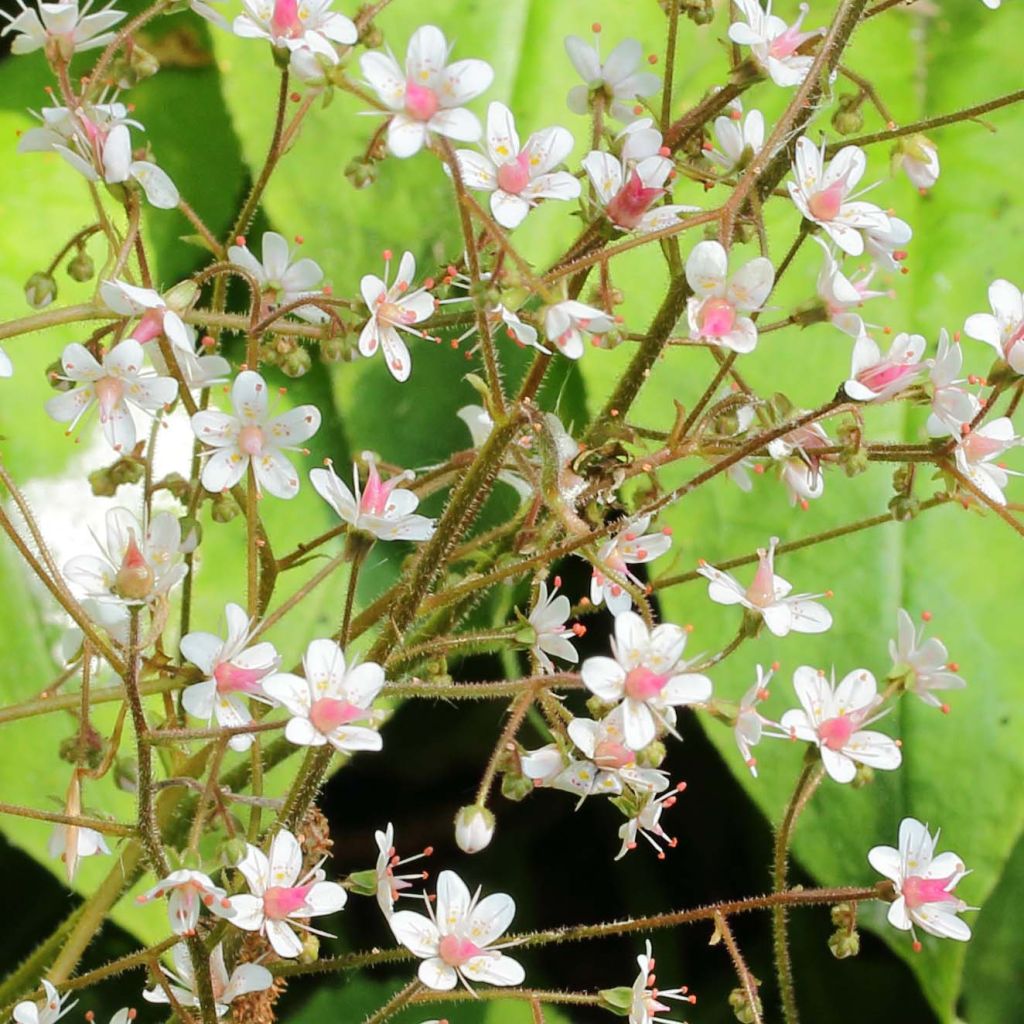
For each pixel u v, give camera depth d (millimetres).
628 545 398
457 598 392
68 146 388
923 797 426
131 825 375
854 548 434
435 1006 428
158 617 379
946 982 418
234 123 433
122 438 382
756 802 425
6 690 422
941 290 443
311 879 381
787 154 395
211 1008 376
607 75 397
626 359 434
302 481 434
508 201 383
